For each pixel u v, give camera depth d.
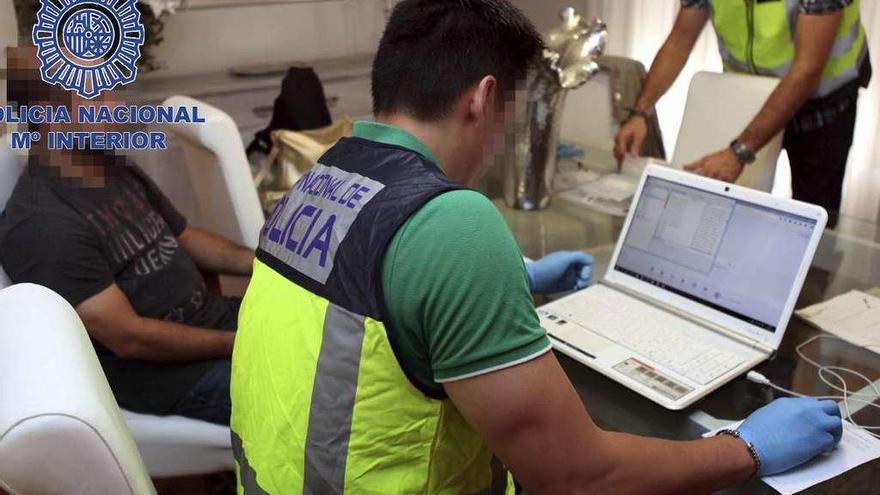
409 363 0.76
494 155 0.92
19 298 0.86
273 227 0.91
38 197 1.34
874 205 2.69
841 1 1.97
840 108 2.32
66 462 0.67
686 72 3.02
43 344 0.76
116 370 1.49
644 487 0.80
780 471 0.92
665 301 1.32
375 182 0.81
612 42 3.32
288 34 3.26
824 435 0.94
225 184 1.75
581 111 2.68
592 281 1.47
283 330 0.83
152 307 1.53
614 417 1.07
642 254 1.38
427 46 0.83
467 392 0.74
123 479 0.70
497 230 0.74
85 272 1.36
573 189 2.00
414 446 0.80
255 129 3.03
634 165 2.16
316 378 0.80
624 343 1.21
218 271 1.81
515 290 0.73
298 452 0.82
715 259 1.28
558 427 0.75
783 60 2.24
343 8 3.34
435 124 0.85
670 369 1.13
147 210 1.58
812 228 1.17
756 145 1.98
